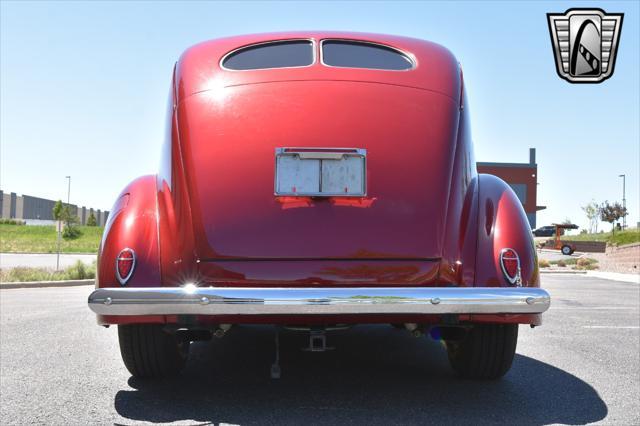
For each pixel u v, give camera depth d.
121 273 3.16
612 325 7.01
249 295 2.82
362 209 3.14
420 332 3.38
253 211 3.13
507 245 3.24
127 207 3.40
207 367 4.38
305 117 3.29
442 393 3.67
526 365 4.58
